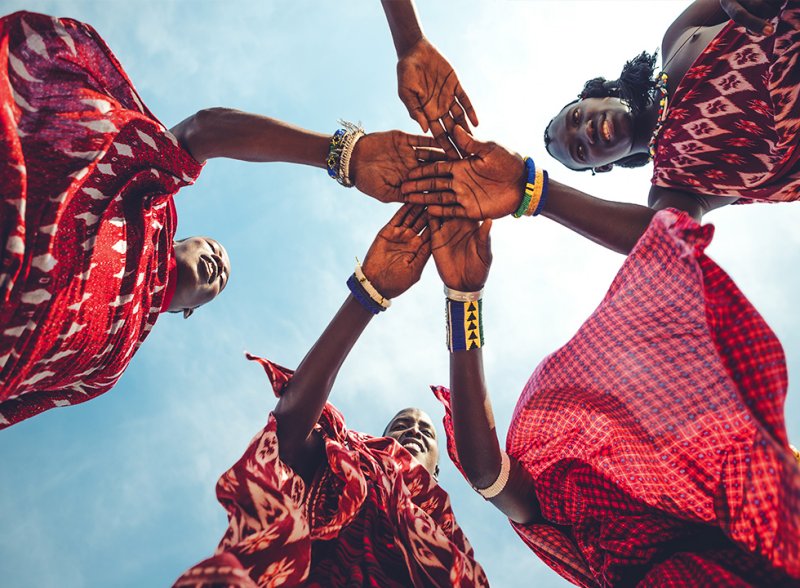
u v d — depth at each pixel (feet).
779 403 2.55
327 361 3.85
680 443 3.16
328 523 3.61
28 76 3.41
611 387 3.42
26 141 3.31
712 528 3.18
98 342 3.65
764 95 3.97
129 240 3.72
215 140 4.11
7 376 3.28
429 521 3.53
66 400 4.01
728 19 4.36
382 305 4.10
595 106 4.97
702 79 4.14
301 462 3.74
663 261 3.25
